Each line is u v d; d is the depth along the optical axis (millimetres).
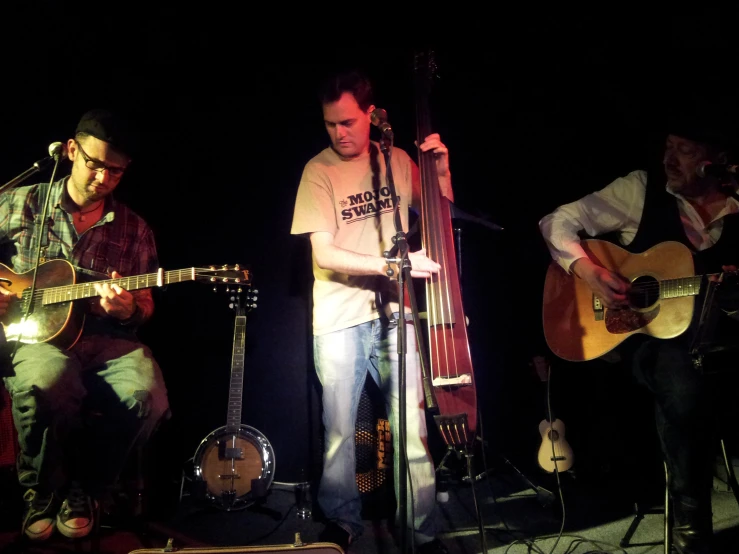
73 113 3434
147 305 2836
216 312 3523
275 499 3297
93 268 2854
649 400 3295
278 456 3418
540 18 3436
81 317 2738
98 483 2613
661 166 2660
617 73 3346
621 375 3314
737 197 2428
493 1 3457
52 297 2711
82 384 2674
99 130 2635
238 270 2752
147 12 3418
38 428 2482
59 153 2572
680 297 2498
